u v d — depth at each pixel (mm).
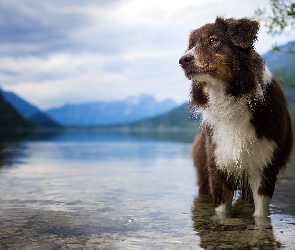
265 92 1254
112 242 1020
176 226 1200
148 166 2963
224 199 1400
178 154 4156
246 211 1415
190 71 1227
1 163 3148
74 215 1349
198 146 1802
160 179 2262
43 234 1102
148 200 1632
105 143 6980
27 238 1061
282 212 1381
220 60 1209
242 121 1252
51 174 2475
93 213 1382
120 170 2703
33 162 3254
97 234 1102
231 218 1307
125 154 4191
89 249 960
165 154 4168
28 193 1785
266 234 1099
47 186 1994
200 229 1163
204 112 1354
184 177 2346
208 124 1368
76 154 4184
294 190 1789
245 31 1205
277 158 1312
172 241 1031
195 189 1913
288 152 1397
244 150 1274
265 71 1279
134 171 2646
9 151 4637
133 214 1369
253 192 1364
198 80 1239
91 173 2531
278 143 1295
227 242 1021
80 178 2297
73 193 1793
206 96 1295
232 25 1225
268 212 1354
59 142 7391
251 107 1236
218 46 1221
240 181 1393
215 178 1394
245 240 1039
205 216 1341
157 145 6121
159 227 1188
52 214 1362
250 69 1216
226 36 1229
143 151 4680
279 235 1083
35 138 9664
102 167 2891
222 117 1275
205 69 1211
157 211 1420
